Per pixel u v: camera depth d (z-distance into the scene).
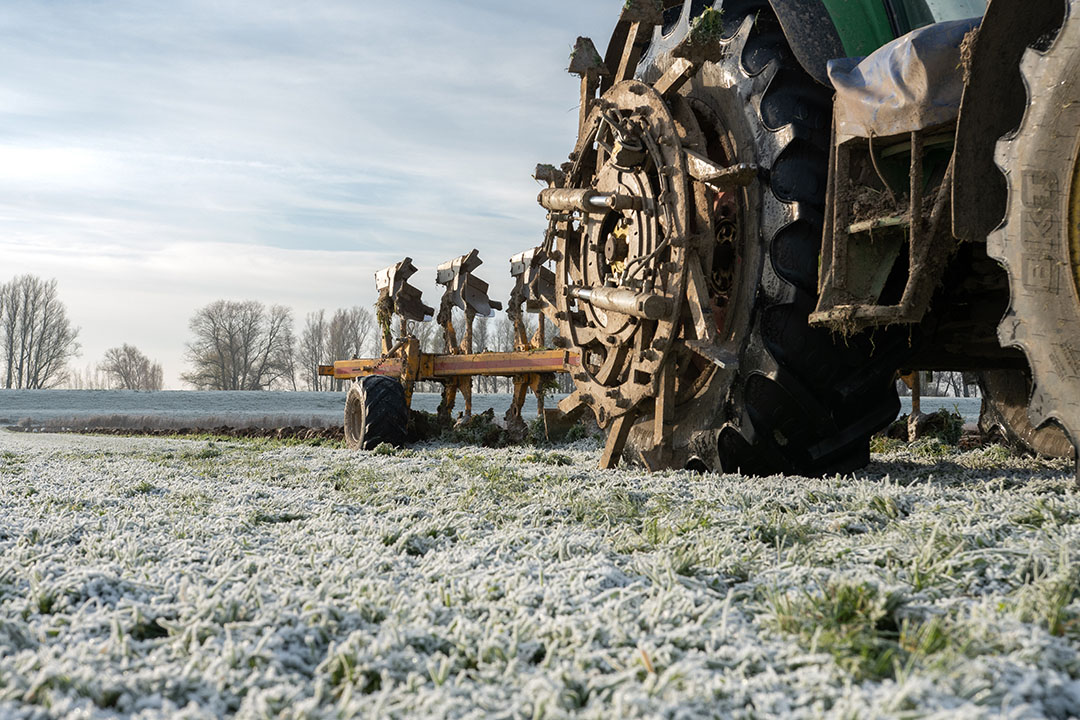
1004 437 6.19
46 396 46.22
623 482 4.26
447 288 11.26
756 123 4.45
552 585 2.05
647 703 1.33
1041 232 2.85
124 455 7.81
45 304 89.62
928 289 3.53
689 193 4.83
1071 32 2.72
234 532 2.99
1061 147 2.78
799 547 2.45
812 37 4.09
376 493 4.06
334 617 1.82
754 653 1.54
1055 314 2.84
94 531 2.99
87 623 1.79
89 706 1.34
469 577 2.18
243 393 46.03
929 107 3.38
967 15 3.99
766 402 4.36
